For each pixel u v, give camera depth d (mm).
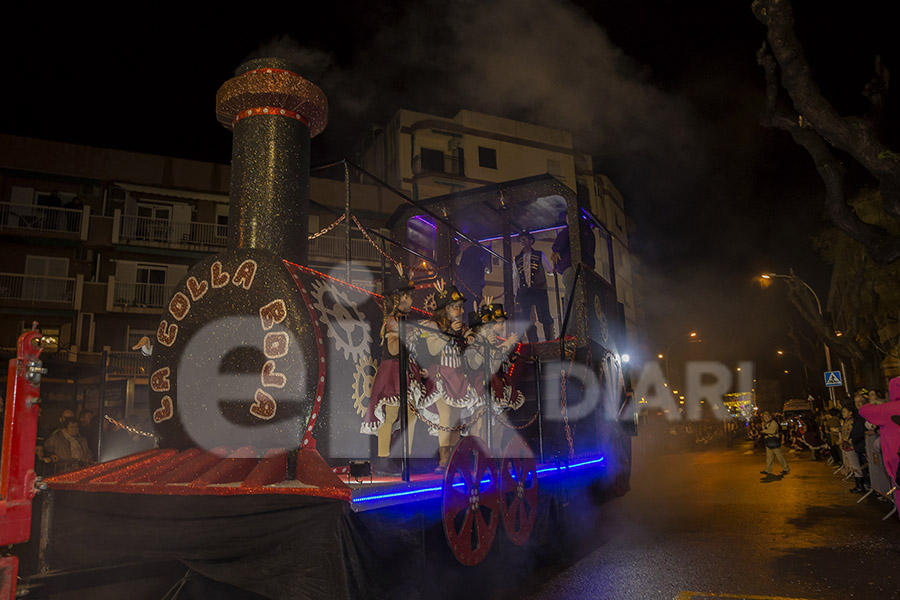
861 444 12328
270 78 5215
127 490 3758
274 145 5270
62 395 16312
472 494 4918
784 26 10172
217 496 3621
